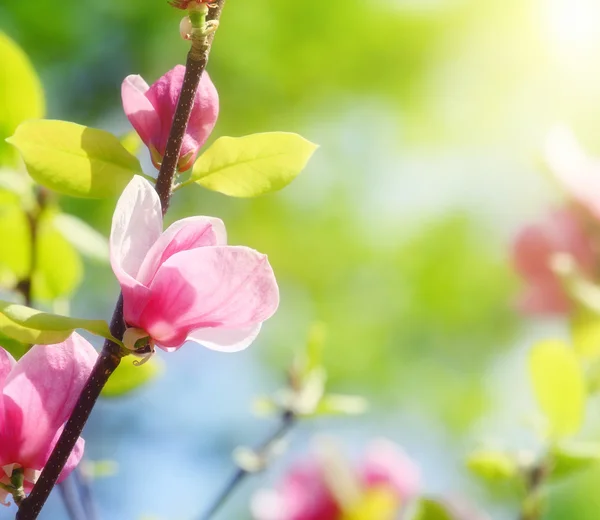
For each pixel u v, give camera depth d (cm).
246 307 150
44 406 151
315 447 198
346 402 191
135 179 149
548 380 184
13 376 151
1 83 174
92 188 157
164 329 150
